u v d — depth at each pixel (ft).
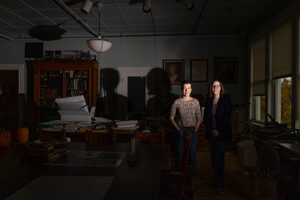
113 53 19.74
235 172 12.30
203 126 16.89
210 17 15.55
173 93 19.21
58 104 11.75
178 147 9.89
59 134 8.75
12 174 4.85
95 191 3.98
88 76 18.40
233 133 16.94
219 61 18.85
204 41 19.03
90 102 18.13
